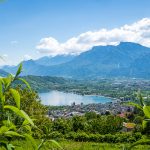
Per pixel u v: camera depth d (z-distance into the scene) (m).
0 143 2.64
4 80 2.64
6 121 2.65
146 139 2.71
